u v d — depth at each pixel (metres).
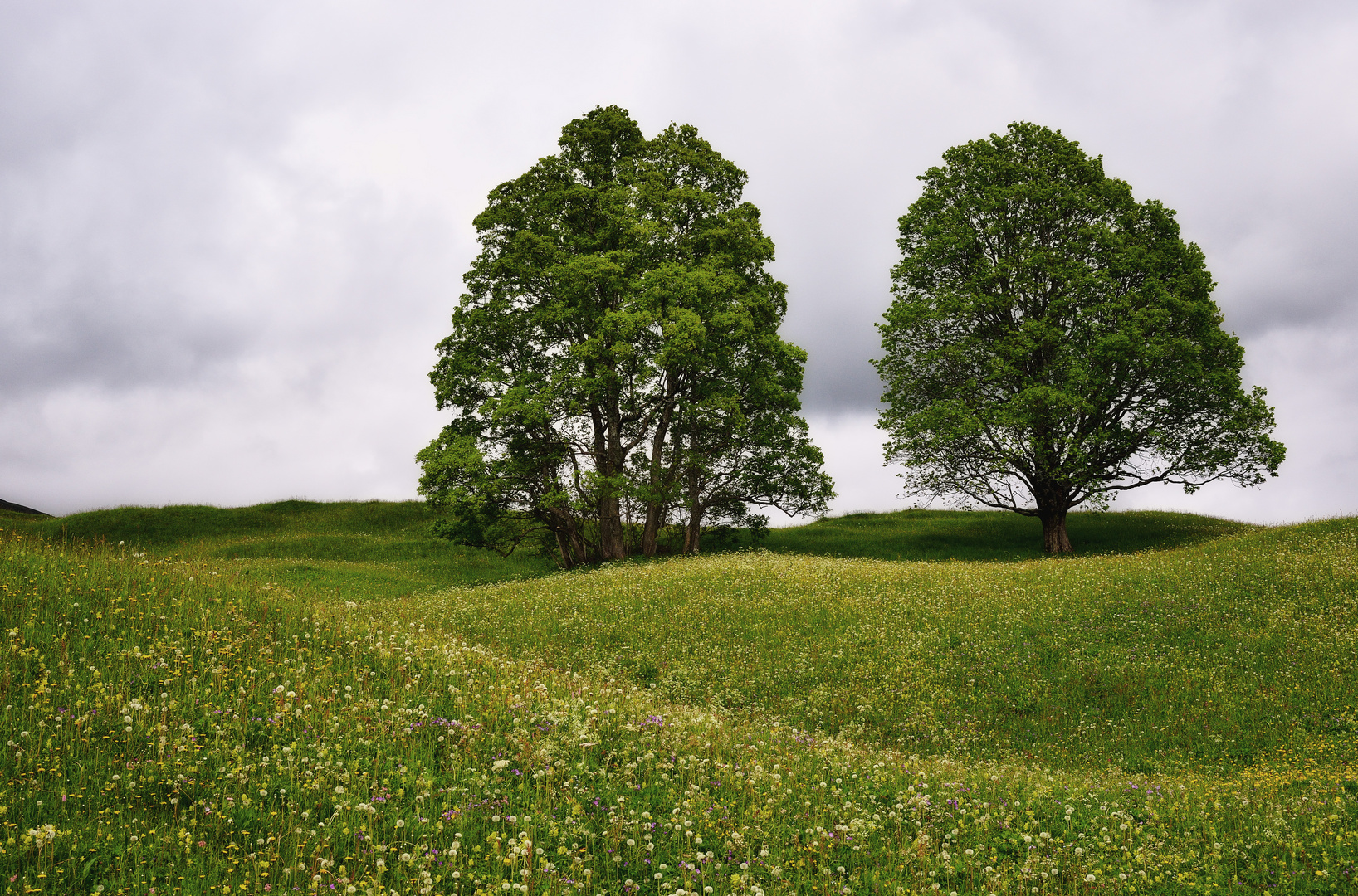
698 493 37.78
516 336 35.25
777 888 7.11
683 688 17.56
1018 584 24.47
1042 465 34.94
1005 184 37.16
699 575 26.14
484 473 32.66
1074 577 24.94
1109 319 34.34
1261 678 17.25
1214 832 9.20
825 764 11.05
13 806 6.77
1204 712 16.17
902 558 40.09
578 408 33.62
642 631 21.08
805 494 37.78
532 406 32.12
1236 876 8.11
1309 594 21.16
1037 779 11.59
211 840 6.81
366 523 50.50
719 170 37.69
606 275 32.97
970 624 21.02
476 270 35.78
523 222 36.25
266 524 50.56
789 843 8.15
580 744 9.80
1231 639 19.14
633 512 37.22
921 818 9.07
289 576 33.34
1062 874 7.93
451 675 11.87
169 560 16.14
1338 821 9.57
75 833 6.59
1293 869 8.27
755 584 24.92
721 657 19.39
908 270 37.97
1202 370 33.22
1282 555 24.70
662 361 32.12
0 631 10.52
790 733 13.15
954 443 36.41
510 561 41.81
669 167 37.41
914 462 37.75
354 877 6.42
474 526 34.44
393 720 9.65
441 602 25.34
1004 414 33.94
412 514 52.00
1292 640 18.69
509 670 13.10
